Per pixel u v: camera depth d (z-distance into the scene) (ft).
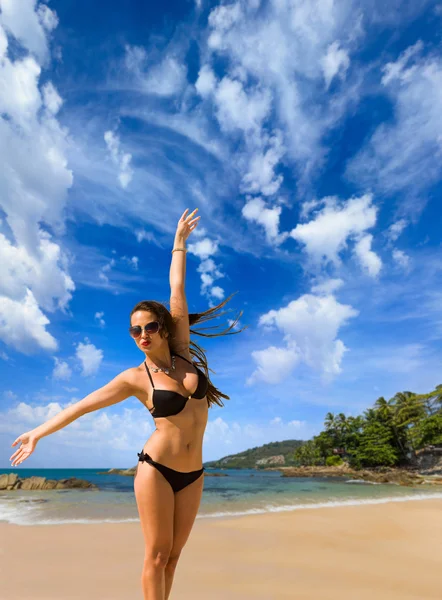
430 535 29.43
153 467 8.54
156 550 8.34
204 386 9.64
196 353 11.41
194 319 11.48
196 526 30.91
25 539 24.91
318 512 40.50
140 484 8.53
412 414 248.52
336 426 304.30
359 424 290.76
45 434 8.76
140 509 8.52
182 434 8.89
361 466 258.98
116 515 37.42
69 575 17.44
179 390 9.12
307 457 347.36
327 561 20.84
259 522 33.22
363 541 26.73
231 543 24.77
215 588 15.81
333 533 29.17
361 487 101.50
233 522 33.06
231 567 19.13
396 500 59.16
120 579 16.97
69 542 24.27
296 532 29.12
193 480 9.06
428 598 15.17
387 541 26.91
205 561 20.13
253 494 71.05
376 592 15.75
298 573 18.31
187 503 8.93
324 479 170.09
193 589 15.62
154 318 9.43
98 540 24.99
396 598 15.06
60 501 54.24
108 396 9.16
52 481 88.38
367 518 36.83
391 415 260.83
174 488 8.76
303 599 14.73
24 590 15.28
